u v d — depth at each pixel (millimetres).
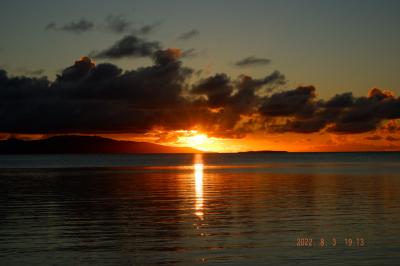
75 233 23719
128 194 42594
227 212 30344
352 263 17812
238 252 19547
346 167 102312
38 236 23016
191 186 51125
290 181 57594
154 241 21719
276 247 20375
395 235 22609
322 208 31719
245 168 101500
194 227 25141
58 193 43875
